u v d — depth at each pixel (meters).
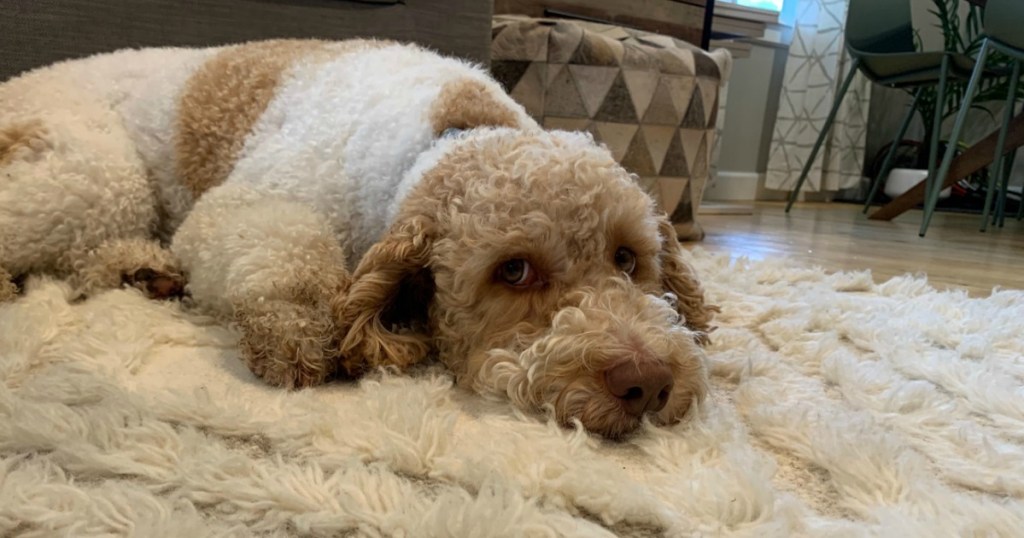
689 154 2.89
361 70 1.43
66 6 1.86
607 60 2.60
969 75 4.09
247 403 0.95
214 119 1.48
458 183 1.04
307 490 0.73
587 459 0.82
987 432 1.02
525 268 1.00
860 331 1.47
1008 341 1.47
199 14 2.02
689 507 0.74
